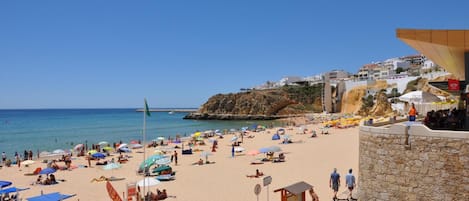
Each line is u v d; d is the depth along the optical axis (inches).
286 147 1729.8
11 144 2534.5
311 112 5383.9
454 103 1337.4
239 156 1509.6
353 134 2206.0
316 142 1884.8
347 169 1086.4
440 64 722.8
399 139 473.1
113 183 1075.3
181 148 1909.4
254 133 2659.9
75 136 3102.9
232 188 926.4
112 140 2790.4
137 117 7229.3
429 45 488.1
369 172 507.5
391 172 479.2
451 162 428.8
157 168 1170.6
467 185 415.5
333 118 3855.8
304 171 1093.1
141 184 836.6
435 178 440.1
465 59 516.4
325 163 1213.7
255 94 5748.0
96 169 1334.9
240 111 5644.7
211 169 1219.9
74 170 1317.7
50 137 3011.8
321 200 737.0
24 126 4426.7
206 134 2610.7
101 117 7253.9
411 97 835.4
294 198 602.2
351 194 689.0
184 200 828.6
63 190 989.2
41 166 1472.7
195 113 6082.7
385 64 6333.7
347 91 4589.1
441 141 437.7
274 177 1030.4
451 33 454.6
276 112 5565.9
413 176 458.3
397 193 472.1
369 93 4242.1
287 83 6973.4
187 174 1144.2
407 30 469.4
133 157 1640.0
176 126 4333.2
